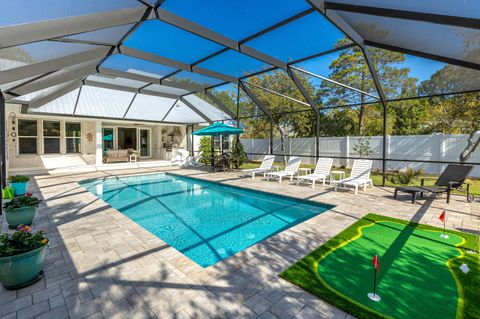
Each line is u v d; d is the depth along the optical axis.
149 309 2.38
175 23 5.19
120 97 11.88
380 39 6.00
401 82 9.23
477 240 3.97
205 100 13.41
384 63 9.27
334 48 7.11
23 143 12.65
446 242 3.92
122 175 11.71
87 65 7.03
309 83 13.03
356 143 12.94
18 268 2.62
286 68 8.46
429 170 10.82
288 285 2.75
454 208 5.86
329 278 2.89
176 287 2.73
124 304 2.45
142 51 6.94
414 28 5.01
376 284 2.78
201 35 5.74
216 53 7.36
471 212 5.52
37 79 5.79
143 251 3.62
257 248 3.70
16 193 6.97
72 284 2.79
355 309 2.34
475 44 5.00
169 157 17.14
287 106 13.87
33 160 12.77
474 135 9.77
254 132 18.41
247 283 2.79
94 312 2.34
